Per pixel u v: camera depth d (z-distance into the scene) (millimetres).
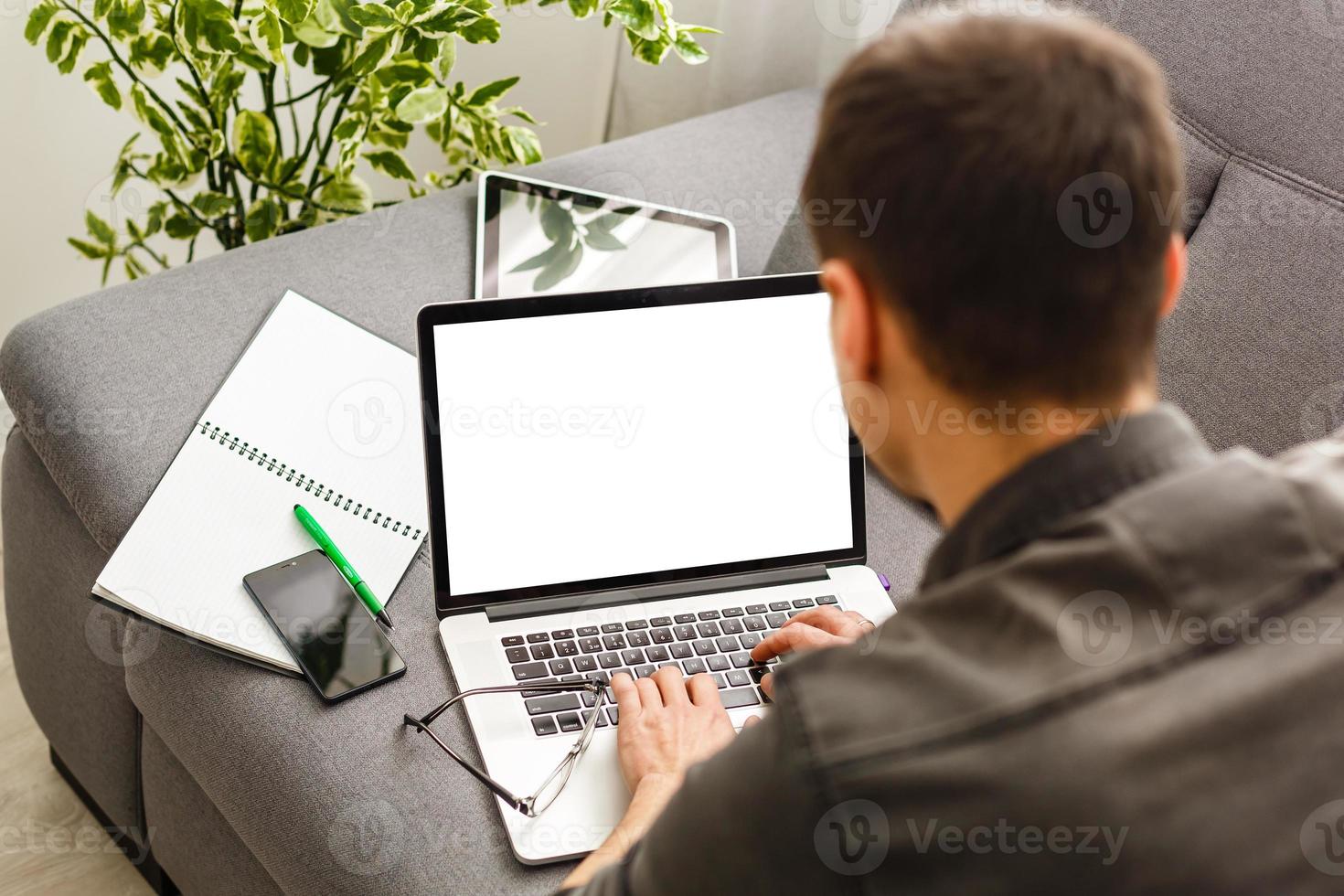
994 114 405
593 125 1812
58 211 1508
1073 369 427
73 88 1430
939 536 1035
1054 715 386
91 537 962
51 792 1257
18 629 1099
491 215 1148
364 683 828
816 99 1463
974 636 416
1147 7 1028
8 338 1002
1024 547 438
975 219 407
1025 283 411
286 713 817
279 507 919
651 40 1179
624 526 899
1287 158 953
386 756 795
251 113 1241
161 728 879
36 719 1176
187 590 858
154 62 1199
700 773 454
